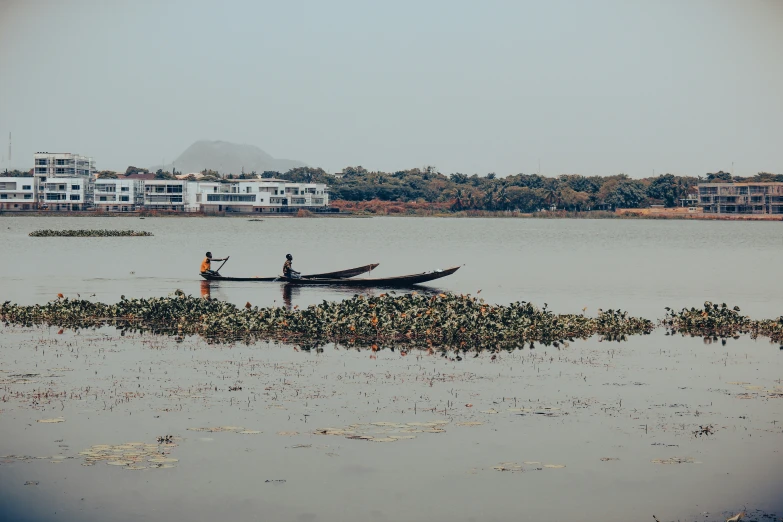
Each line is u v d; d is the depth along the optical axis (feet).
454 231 552.41
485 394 74.02
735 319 114.73
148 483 53.16
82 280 180.65
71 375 79.97
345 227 614.34
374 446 59.77
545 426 64.64
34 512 48.70
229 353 91.40
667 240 428.56
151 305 116.47
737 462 57.31
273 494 51.83
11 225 542.98
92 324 110.93
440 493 52.01
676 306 141.28
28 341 97.91
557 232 545.85
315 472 55.11
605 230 593.83
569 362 88.33
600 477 54.75
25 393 72.79
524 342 100.37
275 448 59.16
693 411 69.10
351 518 48.75
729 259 271.49
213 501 50.60
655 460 57.77
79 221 639.76
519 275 204.33
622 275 205.36
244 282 174.91
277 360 87.71
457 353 92.58
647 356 92.02
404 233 508.53
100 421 64.80
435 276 156.15
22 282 176.04
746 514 49.19
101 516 48.65
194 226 583.17
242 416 66.33
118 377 79.15
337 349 94.17
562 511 49.55
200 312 114.11
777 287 175.22
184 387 75.36
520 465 56.59
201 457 57.36
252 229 545.44
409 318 105.29
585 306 140.67
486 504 50.70
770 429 64.39
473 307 111.96
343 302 114.93
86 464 55.98
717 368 86.07
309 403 70.33
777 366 87.10
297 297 149.18
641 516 49.24
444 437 61.82
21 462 56.18
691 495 51.93
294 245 352.69
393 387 76.07
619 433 63.21
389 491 52.31
